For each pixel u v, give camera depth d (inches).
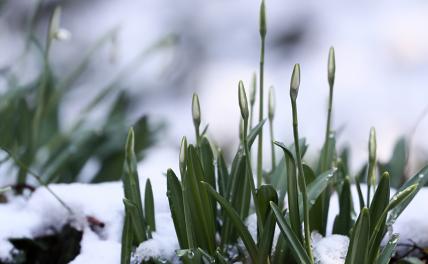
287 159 47.2
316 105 133.1
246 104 47.1
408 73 139.9
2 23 142.8
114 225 52.3
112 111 73.3
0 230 52.5
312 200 48.6
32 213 53.3
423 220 51.4
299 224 47.6
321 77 140.6
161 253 49.0
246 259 49.3
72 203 52.9
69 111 93.3
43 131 68.4
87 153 64.9
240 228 47.8
